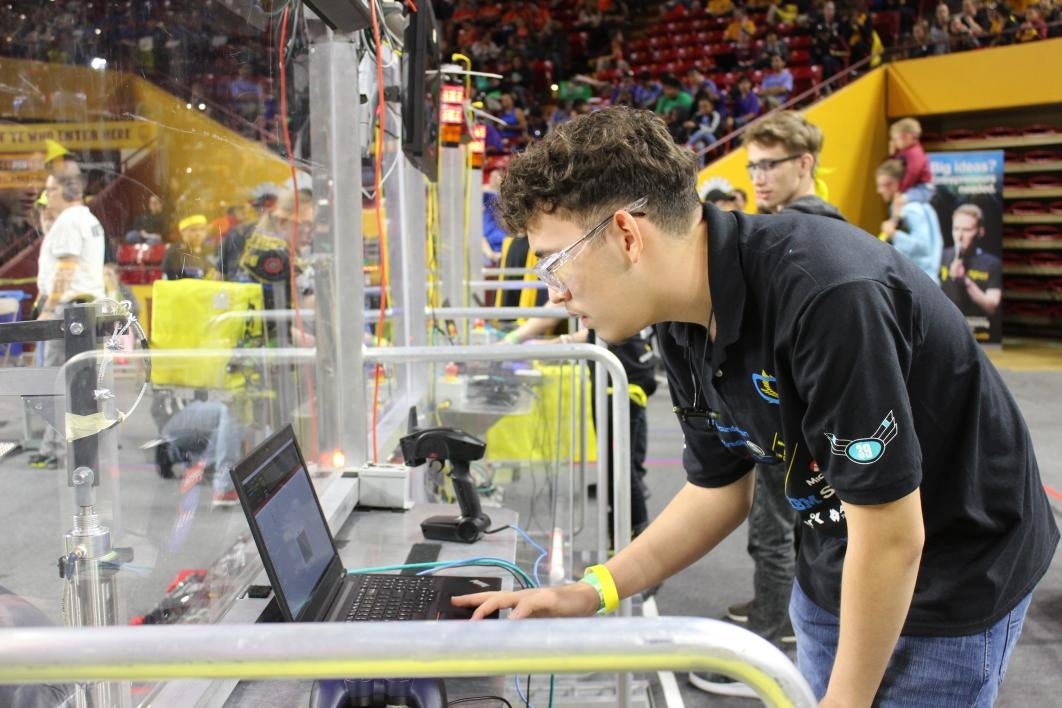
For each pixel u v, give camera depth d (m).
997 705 2.34
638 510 3.27
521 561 2.03
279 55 1.75
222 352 1.49
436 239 3.76
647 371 3.21
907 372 0.96
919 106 9.38
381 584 1.37
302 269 1.90
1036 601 2.99
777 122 2.46
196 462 1.38
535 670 0.63
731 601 2.99
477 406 3.11
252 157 1.63
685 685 2.46
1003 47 8.84
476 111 4.60
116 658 0.61
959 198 8.59
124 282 1.15
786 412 1.02
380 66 1.94
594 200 0.96
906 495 0.91
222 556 1.47
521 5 12.74
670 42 12.19
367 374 2.16
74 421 0.98
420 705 1.01
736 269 1.00
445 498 2.85
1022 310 10.75
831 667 1.25
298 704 1.12
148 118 1.22
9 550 0.97
